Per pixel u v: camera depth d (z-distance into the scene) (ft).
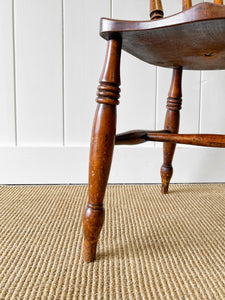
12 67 3.25
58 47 3.27
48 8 3.22
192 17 1.35
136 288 1.46
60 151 3.34
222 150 3.51
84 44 3.29
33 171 3.35
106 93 1.61
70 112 3.36
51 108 3.34
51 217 2.37
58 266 1.65
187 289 1.46
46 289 1.44
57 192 3.07
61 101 3.34
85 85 3.34
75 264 1.67
